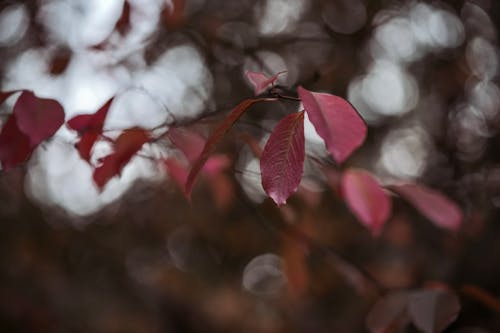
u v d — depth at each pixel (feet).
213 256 14.33
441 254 9.55
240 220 11.02
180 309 14.74
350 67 10.16
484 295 4.29
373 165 11.76
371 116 12.13
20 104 2.94
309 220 6.14
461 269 8.63
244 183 7.09
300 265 5.80
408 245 10.12
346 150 2.25
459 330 8.54
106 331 12.89
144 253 14.46
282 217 5.75
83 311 12.90
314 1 9.84
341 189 4.45
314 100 2.34
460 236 8.84
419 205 4.61
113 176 3.41
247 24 9.48
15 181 10.23
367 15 9.80
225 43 8.39
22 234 12.03
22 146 3.02
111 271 14.16
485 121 10.60
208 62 8.59
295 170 2.42
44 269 12.55
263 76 2.78
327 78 9.59
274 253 11.40
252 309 13.84
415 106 11.91
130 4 5.41
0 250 11.96
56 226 12.33
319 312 13.14
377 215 4.43
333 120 2.31
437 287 4.47
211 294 13.84
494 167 9.43
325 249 5.59
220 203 5.89
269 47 8.89
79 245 12.94
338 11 9.79
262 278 15.21
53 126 2.94
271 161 2.42
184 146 3.80
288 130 2.44
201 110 7.48
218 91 8.72
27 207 11.68
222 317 13.53
